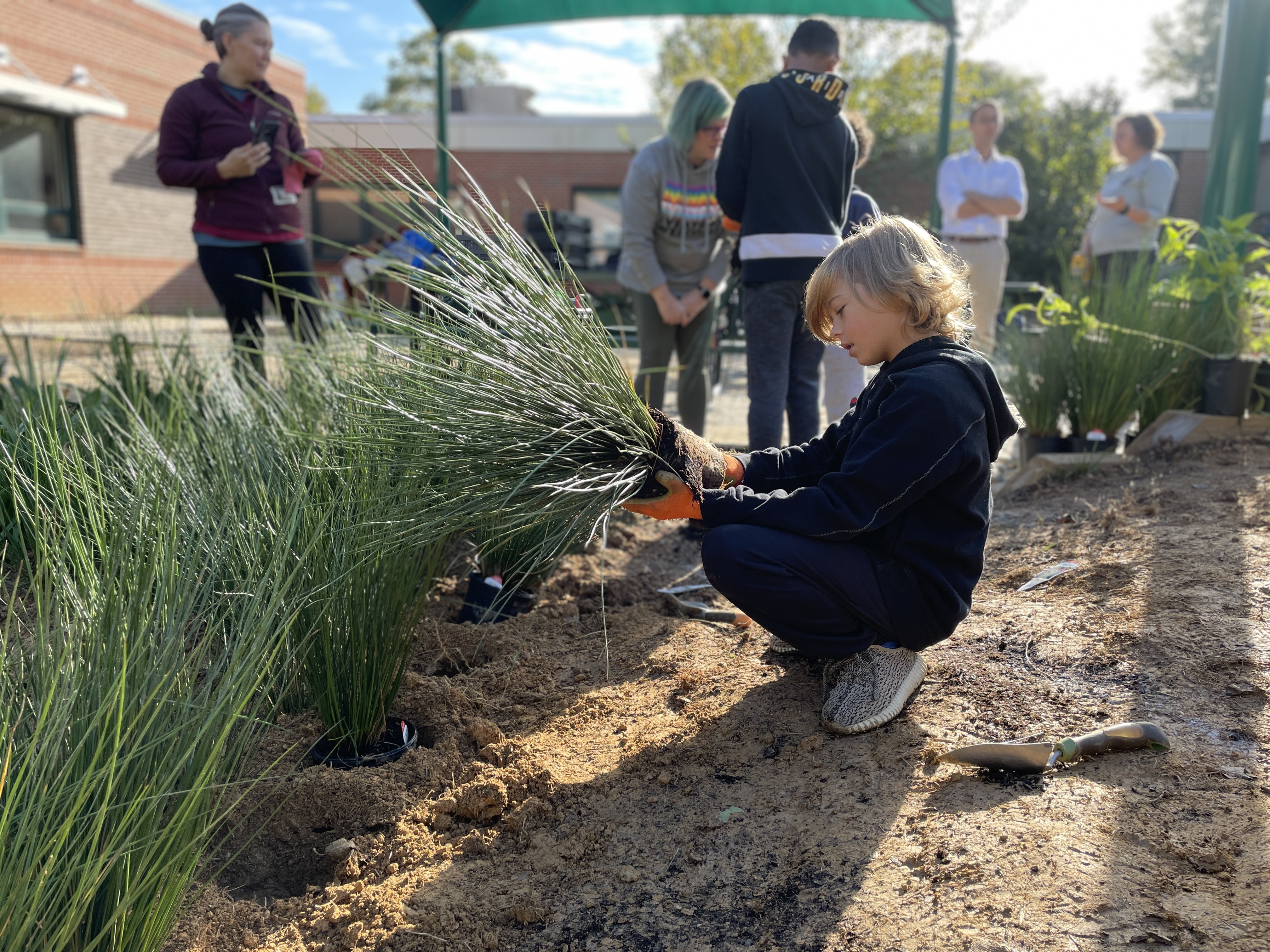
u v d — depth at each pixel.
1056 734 1.84
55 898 1.22
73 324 6.52
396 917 1.59
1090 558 2.74
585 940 1.49
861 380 4.02
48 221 13.91
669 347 4.07
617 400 1.96
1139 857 1.45
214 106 4.04
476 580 2.84
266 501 2.21
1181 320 4.10
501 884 1.66
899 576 1.95
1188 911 1.32
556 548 1.94
